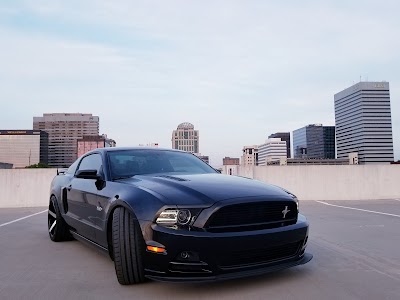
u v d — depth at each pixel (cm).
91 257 462
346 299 309
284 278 364
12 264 432
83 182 466
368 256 455
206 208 306
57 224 548
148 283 347
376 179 1288
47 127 19238
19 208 1130
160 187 343
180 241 297
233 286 339
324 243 533
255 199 322
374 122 16038
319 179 1272
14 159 17188
